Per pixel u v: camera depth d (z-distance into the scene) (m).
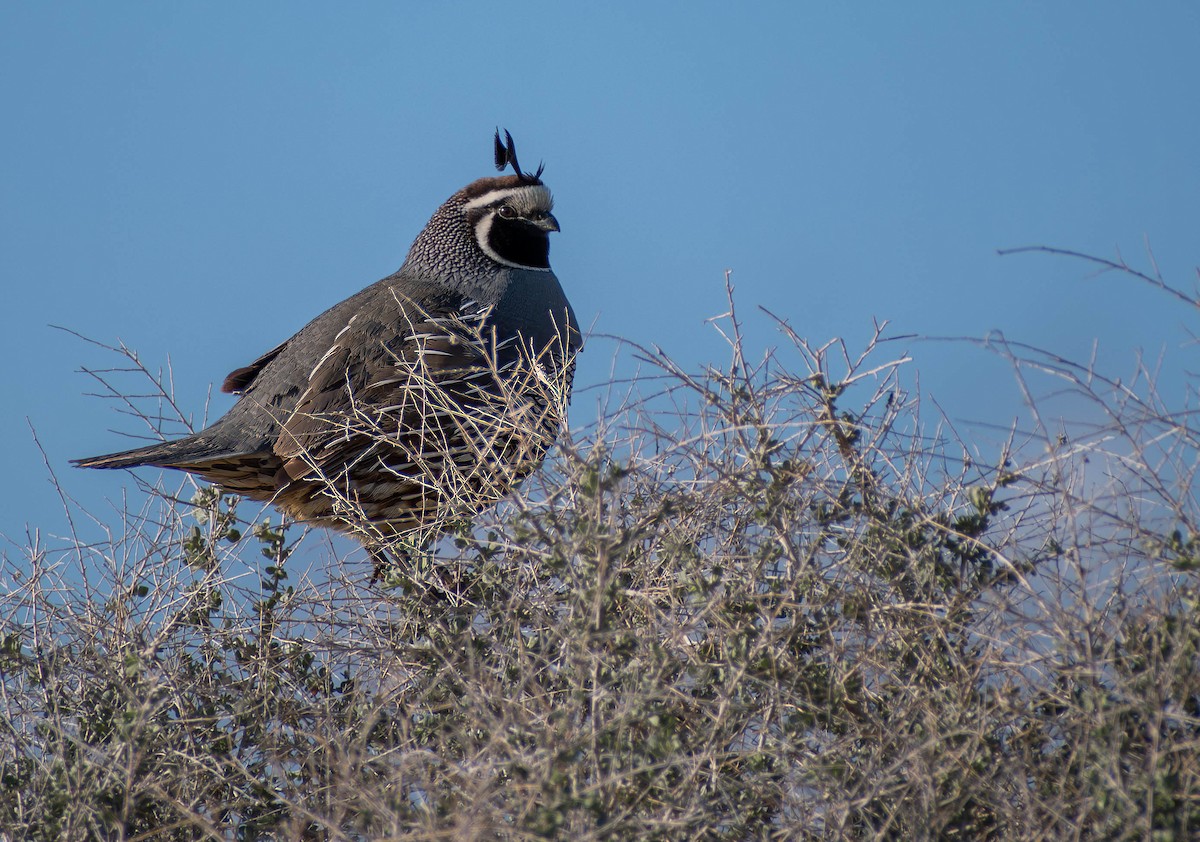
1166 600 6.97
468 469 11.16
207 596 9.26
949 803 6.56
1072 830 6.19
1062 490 7.40
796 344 8.39
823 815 6.61
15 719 8.48
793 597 7.39
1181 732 6.73
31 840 7.36
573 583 7.58
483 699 7.36
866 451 7.90
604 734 6.57
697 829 6.58
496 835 6.35
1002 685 7.03
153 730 7.50
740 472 7.92
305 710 8.59
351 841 6.99
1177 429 7.38
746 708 6.97
